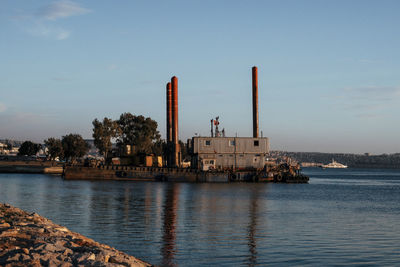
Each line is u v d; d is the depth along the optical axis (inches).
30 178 4114.2
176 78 4623.5
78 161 6732.3
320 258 885.8
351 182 5536.4
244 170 4028.1
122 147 4347.9
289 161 4522.6
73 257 509.0
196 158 4045.3
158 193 2470.5
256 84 4660.4
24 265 461.4
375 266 829.8
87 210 1576.0
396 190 3651.6
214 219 1421.0
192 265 815.7
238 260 858.8
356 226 1343.5
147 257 870.4
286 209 1815.9
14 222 709.3
